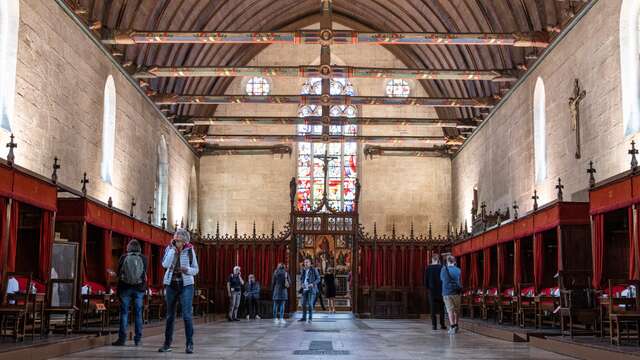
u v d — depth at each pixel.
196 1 29.56
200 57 34.59
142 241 23.78
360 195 41.06
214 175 41.25
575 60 21.67
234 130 41.50
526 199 26.62
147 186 30.28
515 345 14.40
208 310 33.56
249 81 41.41
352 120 34.25
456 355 11.60
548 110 24.31
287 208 40.91
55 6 20.05
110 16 23.95
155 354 11.45
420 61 39.38
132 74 27.25
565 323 17.47
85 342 12.93
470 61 32.06
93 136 23.48
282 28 39.75
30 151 18.58
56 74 20.23
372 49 41.69
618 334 11.95
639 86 18.23
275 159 41.38
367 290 34.28
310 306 24.92
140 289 13.62
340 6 39.09
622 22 18.44
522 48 26.73
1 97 17.45
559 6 22.91
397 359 10.69
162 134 32.75
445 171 41.31
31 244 17.27
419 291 34.53
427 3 32.41
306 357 10.86
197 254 35.06
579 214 17.45
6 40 17.69
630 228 14.16
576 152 21.42
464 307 29.89
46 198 14.91
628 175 14.09
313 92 41.53
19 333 13.73
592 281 15.92
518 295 19.62
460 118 36.09
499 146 30.59
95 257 21.06
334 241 33.62
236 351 12.02
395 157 41.38
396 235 40.59
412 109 41.69
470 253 29.58
